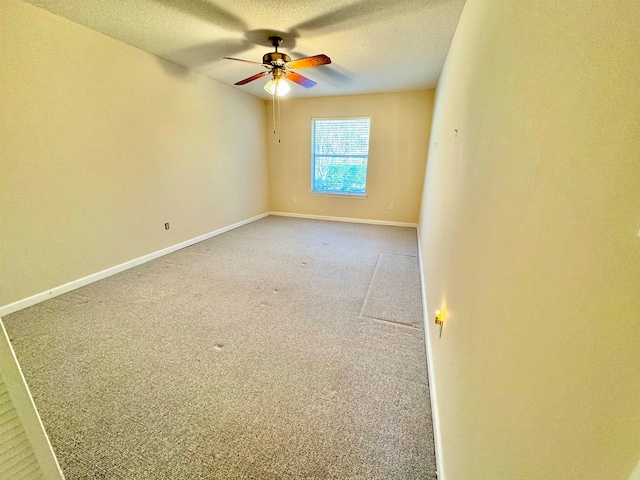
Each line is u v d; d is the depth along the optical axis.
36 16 2.34
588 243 0.40
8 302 2.39
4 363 0.61
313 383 1.73
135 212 3.39
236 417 1.50
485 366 0.81
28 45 2.33
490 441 0.72
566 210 0.46
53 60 2.49
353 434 1.42
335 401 1.60
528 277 0.59
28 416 0.65
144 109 3.35
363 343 2.10
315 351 2.01
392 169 5.38
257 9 2.27
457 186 1.56
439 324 1.66
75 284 2.84
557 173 0.51
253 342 2.09
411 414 1.53
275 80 2.97
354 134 5.52
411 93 4.94
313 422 1.48
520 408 0.57
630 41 0.33
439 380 1.50
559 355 0.45
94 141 2.88
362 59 3.32
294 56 3.27
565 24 0.52
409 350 2.03
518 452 0.57
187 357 1.93
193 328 2.25
